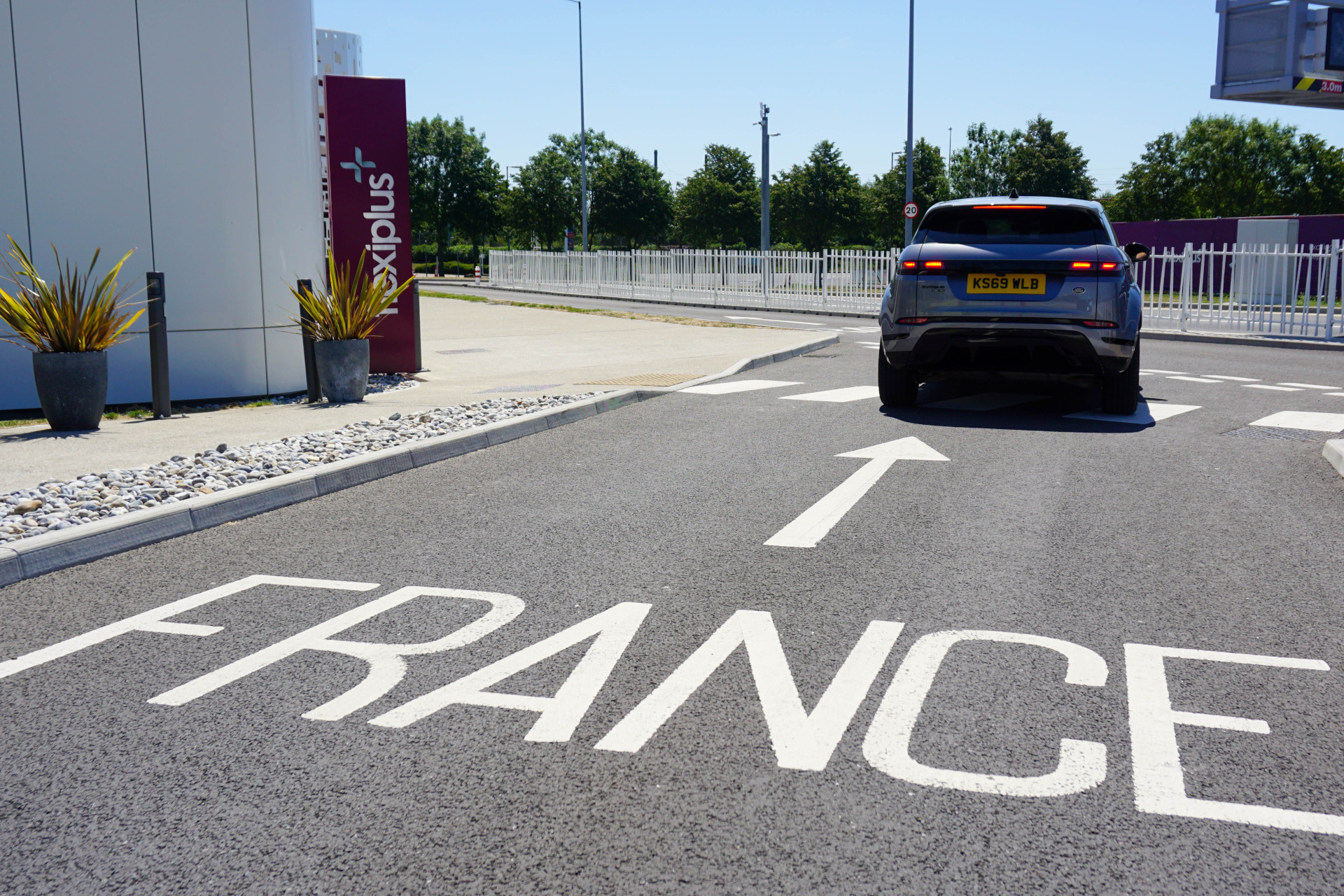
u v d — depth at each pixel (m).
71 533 5.30
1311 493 6.43
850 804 2.85
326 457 7.50
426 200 81.81
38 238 10.37
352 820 2.80
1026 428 8.82
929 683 3.65
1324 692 3.56
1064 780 2.98
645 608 4.44
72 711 3.52
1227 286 29.77
